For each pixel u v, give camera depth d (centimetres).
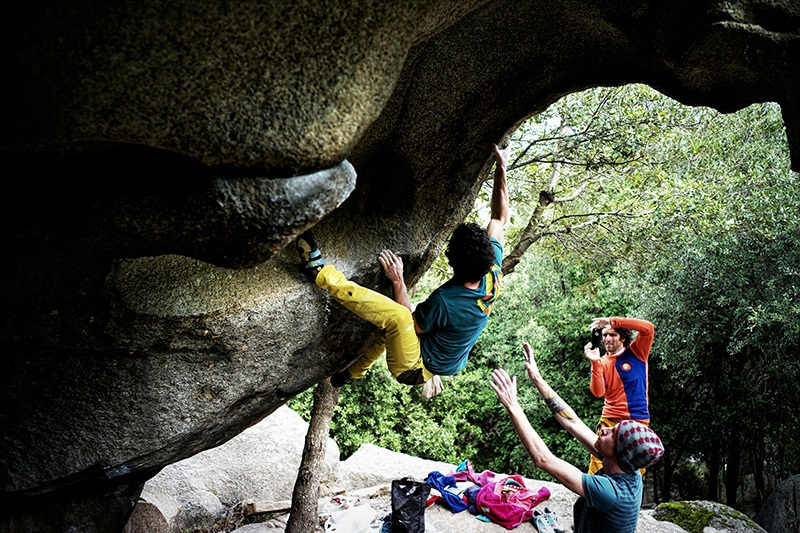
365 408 1095
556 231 673
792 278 762
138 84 161
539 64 301
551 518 498
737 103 281
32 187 199
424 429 1093
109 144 191
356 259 304
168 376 266
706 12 241
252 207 186
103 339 247
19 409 259
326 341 311
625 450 277
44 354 247
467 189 332
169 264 252
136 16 150
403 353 279
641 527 525
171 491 548
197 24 155
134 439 276
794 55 234
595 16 274
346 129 181
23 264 220
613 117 613
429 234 332
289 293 271
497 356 1202
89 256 223
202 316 251
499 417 1222
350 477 664
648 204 645
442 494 521
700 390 1045
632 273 887
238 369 279
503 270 652
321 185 189
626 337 420
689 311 870
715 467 1052
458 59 290
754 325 771
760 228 750
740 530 536
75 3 145
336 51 169
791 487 736
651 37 264
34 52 150
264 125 173
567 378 1166
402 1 168
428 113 305
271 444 635
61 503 305
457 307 287
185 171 192
